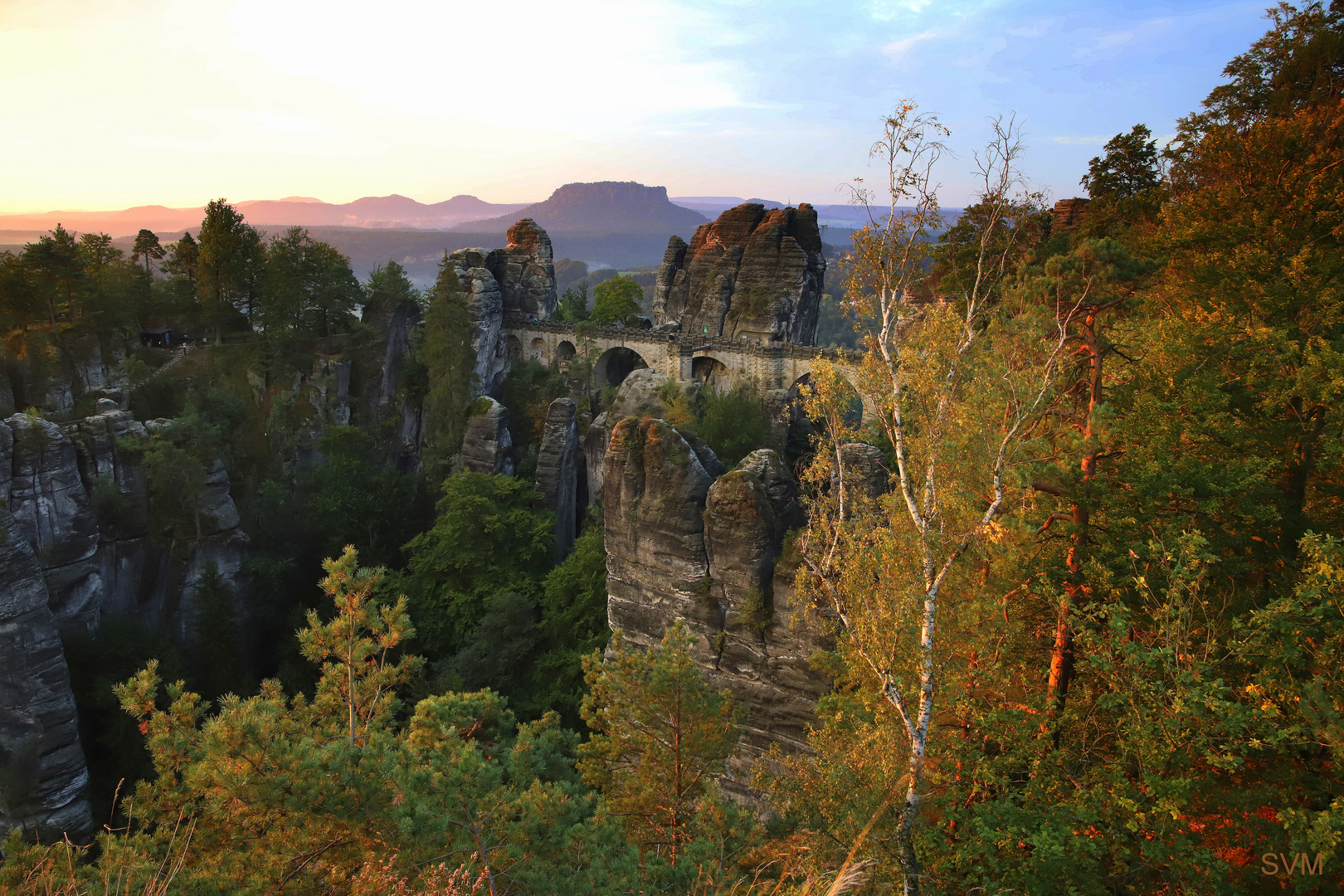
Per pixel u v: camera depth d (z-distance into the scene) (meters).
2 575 41.72
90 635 50.81
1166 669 16.91
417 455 81.94
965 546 20.45
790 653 33.09
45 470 49.34
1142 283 29.23
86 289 68.88
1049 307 22.16
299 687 55.88
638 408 72.94
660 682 22.92
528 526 63.53
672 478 36.38
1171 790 15.73
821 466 23.92
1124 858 17.94
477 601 59.03
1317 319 24.73
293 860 13.62
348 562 21.12
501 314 92.81
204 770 13.65
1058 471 21.06
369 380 79.44
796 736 32.91
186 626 57.19
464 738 23.36
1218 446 22.69
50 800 42.91
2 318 63.84
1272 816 17.77
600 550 55.38
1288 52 35.88
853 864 14.06
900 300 22.36
